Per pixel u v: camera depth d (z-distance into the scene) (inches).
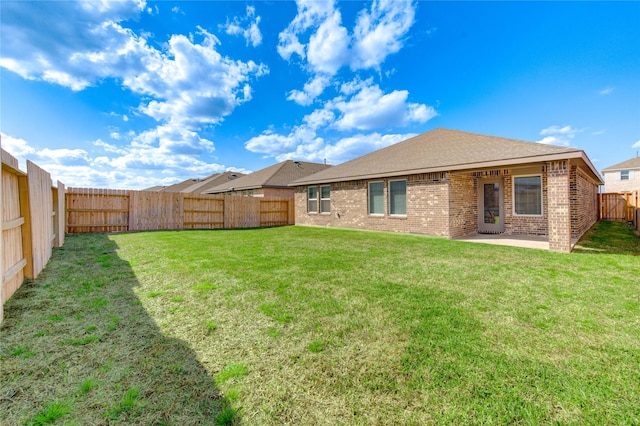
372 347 106.2
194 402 78.3
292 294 163.6
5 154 138.8
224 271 215.3
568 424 70.5
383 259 257.8
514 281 188.2
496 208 450.0
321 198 630.5
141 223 529.3
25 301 152.3
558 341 110.1
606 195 698.2
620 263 236.7
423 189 429.7
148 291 169.6
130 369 93.2
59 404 77.1
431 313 136.5
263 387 84.4
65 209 458.0
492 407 76.0
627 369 92.4
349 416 73.4
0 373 90.1
